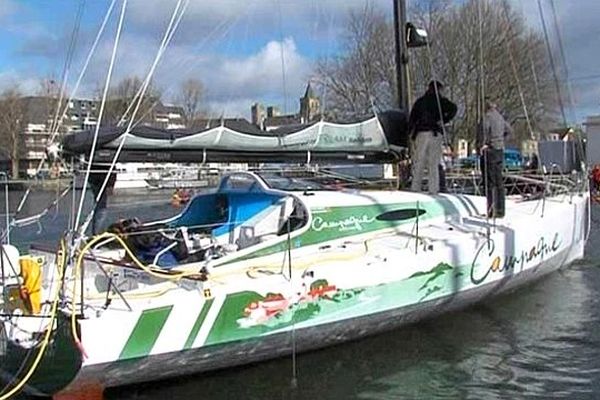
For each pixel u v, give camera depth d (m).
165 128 5.24
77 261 4.16
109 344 4.00
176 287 4.53
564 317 6.77
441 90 7.36
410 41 7.86
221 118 5.77
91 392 4.25
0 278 4.68
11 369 4.21
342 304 5.04
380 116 6.80
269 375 5.15
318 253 5.41
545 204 7.93
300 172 6.87
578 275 8.55
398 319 5.60
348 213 5.89
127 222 5.69
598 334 6.24
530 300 7.38
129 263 4.95
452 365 5.49
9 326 4.25
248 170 6.17
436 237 6.07
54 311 4.01
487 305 6.96
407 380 5.17
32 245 5.59
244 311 4.55
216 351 4.52
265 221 5.69
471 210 7.04
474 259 6.02
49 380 4.12
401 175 7.41
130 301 4.23
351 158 6.63
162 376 4.55
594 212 19.86
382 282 5.26
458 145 20.86
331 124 6.19
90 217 4.79
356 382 5.11
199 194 6.11
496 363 5.54
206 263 4.96
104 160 4.96
